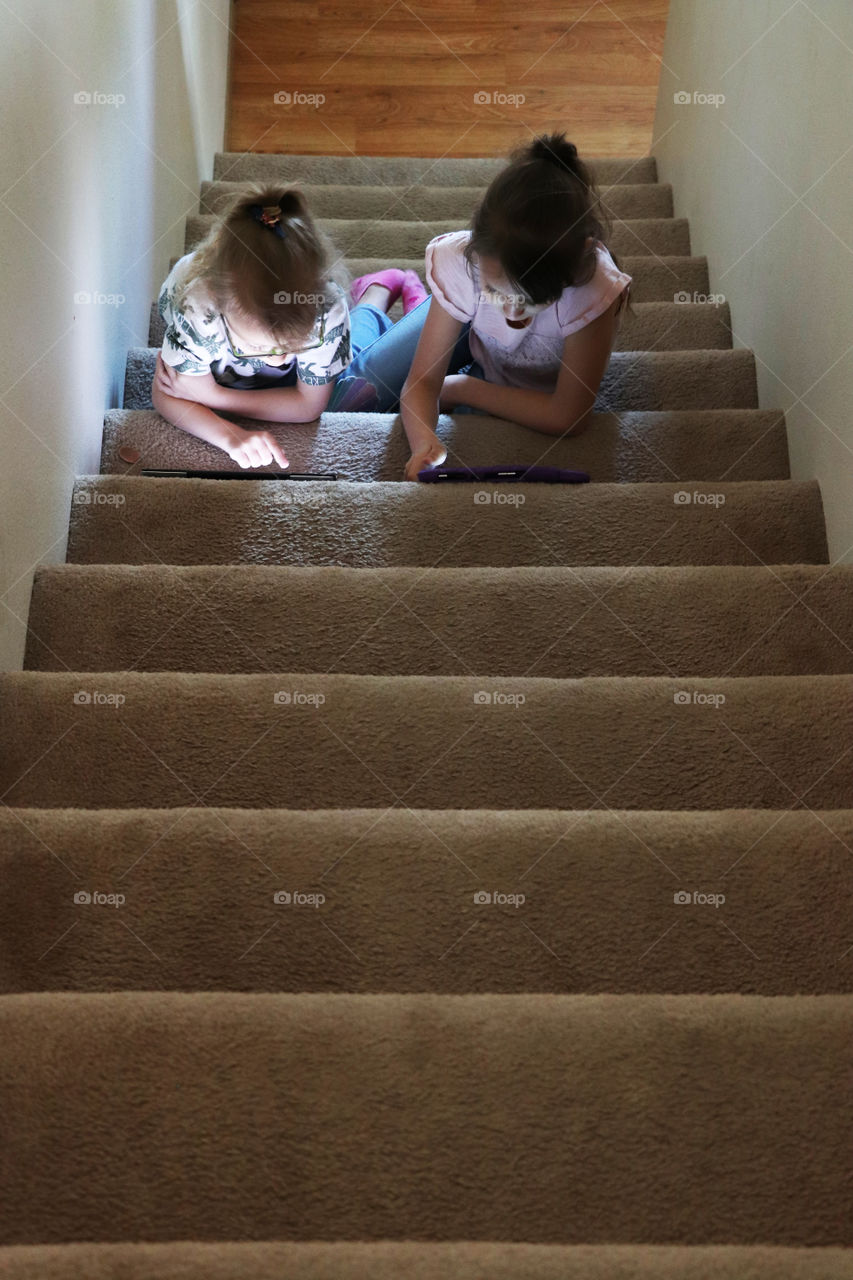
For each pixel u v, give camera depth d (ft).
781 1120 2.82
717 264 8.01
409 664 4.74
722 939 3.46
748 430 6.15
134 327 7.05
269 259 5.20
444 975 3.42
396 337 6.53
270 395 5.92
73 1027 2.94
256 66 12.25
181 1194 2.69
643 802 4.08
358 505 5.39
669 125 9.69
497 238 5.26
